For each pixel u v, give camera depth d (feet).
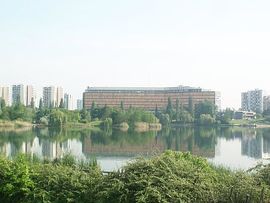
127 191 35.70
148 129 416.87
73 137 268.82
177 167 38.19
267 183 38.55
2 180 40.78
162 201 34.12
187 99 613.93
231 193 34.65
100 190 37.55
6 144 191.83
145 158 39.45
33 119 437.17
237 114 614.75
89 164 52.37
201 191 35.40
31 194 39.58
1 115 406.21
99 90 642.63
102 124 442.09
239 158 138.21
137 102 632.38
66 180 39.73
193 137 293.84
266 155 151.74
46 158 59.06
